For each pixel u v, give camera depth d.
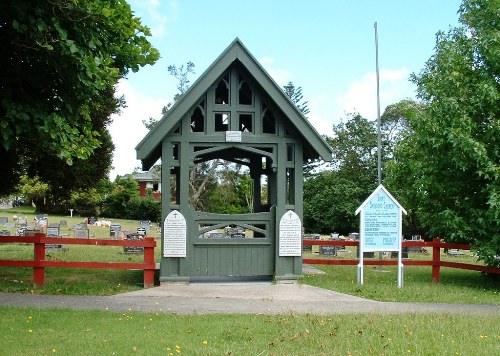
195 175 50.50
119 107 24.23
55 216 64.88
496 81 16.66
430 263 18.02
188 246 15.69
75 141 12.21
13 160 17.95
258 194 19.94
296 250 16.14
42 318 10.18
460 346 8.60
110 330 9.33
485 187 16.48
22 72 12.31
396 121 47.50
